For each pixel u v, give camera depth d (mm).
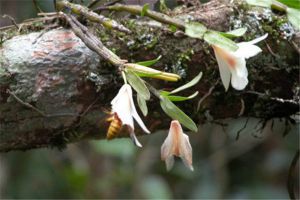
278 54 868
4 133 853
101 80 833
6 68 822
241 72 771
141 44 844
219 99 879
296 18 828
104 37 841
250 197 2363
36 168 2029
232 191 2416
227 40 769
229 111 899
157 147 2209
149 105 859
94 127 865
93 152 1995
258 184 2418
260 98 889
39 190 2018
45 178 2027
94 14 808
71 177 1964
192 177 2344
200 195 2322
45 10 1348
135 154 2123
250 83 876
